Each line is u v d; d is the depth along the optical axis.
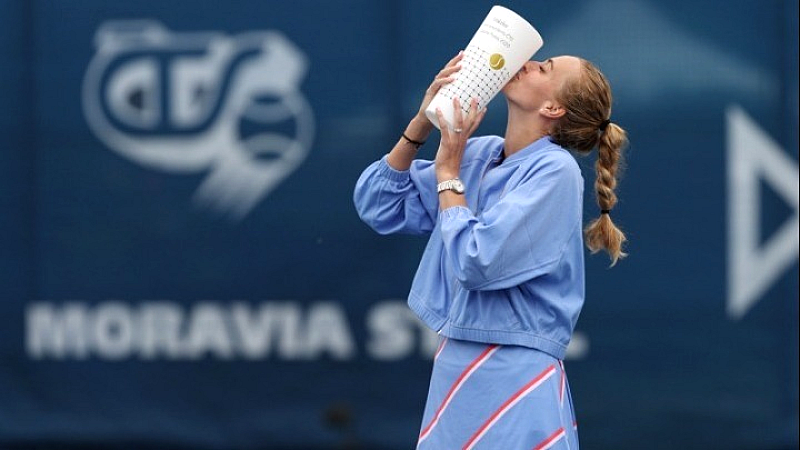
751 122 19.75
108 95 20.95
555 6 20.02
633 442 20.20
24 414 21.23
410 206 13.40
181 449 21.03
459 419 12.56
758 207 19.80
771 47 19.67
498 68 12.27
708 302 19.95
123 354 21.09
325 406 20.80
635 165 19.95
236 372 20.92
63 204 21.09
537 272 12.12
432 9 20.31
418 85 20.36
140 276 21.02
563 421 12.53
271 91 20.69
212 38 20.75
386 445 20.70
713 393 20.03
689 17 19.83
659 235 19.97
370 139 20.53
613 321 20.14
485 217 12.06
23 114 21.08
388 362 20.67
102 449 21.19
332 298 20.72
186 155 20.88
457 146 12.37
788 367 19.86
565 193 12.22
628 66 19.92
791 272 19.80
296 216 20.72
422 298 12.91
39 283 21.17
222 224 20.86
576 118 12.59
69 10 20.95
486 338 12.35
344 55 20.52
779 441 19.92
